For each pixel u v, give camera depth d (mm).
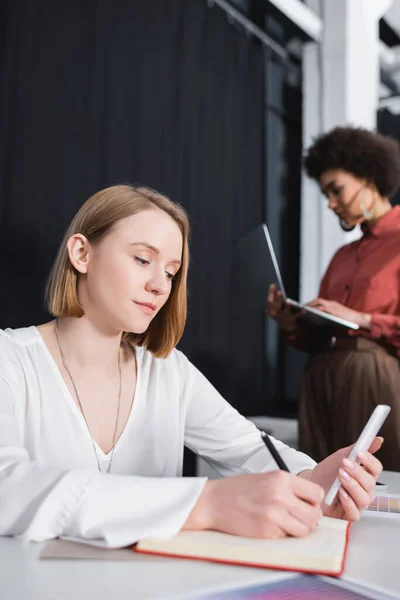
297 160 4020
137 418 1007
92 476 687
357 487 797
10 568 574
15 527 669
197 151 3209
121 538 629
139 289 900
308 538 656
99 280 918
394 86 4844
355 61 3793
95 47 2561
